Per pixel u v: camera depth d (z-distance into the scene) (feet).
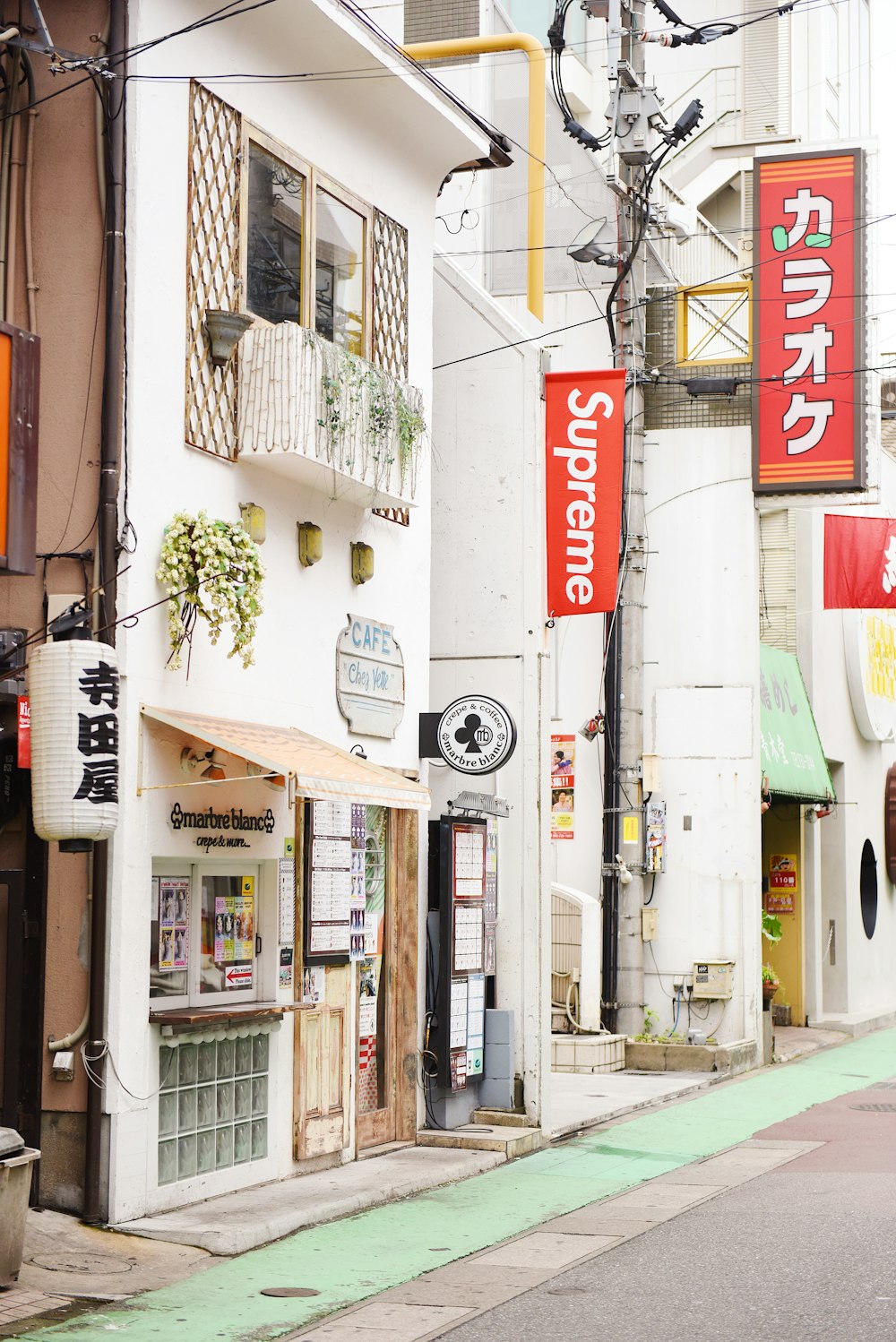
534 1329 25.29
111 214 31.71
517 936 44.73
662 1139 45.21
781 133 97.71
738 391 64.34
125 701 31.01
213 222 34.42
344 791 31.96
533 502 45.55
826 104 102.89
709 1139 45.39
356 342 40.75
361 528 40.75
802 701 74.64
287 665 37.01
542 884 44.75
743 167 95.45
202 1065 33.47
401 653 42.70
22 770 31.45
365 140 41.34
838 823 83.87
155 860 32.32
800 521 78.79
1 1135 26.43
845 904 83.51
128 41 32.04
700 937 63.26
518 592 45.39
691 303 65.72
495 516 45.80
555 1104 50.19
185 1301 26.86
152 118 32.50
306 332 35.27
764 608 77.46
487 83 66.74
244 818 34.76
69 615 29.60
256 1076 35.47
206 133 34.22
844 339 61.62
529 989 44.47
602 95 92.38
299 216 38.14
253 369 35.04
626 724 61.11
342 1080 38.65
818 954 79.71
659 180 67.41
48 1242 29.04
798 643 77.82
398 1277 28.94
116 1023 30.53
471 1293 27.73
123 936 30.73
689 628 64.44
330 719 38.83
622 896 61.21
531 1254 30.73
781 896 78.84
